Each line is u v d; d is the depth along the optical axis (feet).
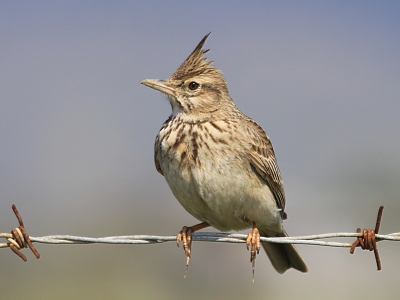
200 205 33.35
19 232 28.32
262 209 33.60
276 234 36.27
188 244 31.45
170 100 35.50
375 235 29.27
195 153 32.42
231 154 32.42
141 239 30.40
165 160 33.19
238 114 35.27
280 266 37.45
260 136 34.27
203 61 35.65
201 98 34.81
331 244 29.81
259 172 33.22
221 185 32.37
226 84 35.86
